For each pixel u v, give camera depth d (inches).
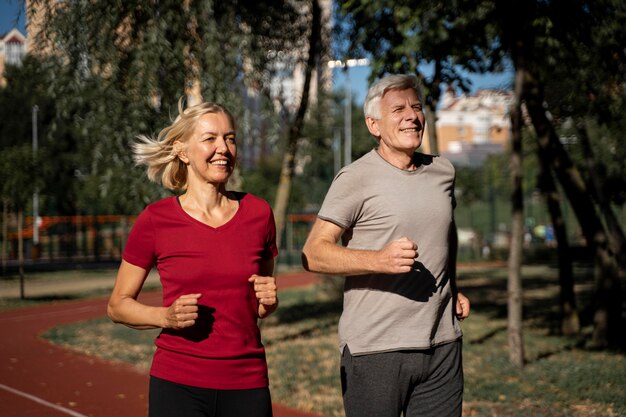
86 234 1553.9
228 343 107.3
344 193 120.4
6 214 751.7
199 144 111.7
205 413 106.8
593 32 299.7
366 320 118.3
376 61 302.5
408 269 107.7
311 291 779.4
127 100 335.3
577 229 1257.4
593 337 369.1
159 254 109.7
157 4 329.7
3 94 1277.1
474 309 562.6
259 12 371.6
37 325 535.2
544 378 281.4
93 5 328.8
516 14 291.0
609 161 648.4
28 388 300.4
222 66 335.3
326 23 408.2
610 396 244.1
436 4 274.7
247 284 109.6
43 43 333.7
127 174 344.8
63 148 1339.8
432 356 119.2
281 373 307.9
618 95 355.6
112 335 454.9
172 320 101.7
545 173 408.5
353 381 119.6
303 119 407.5
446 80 318.7
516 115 304.5
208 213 112.3
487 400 249.1
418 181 121.5
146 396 283.0
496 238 1505.9
